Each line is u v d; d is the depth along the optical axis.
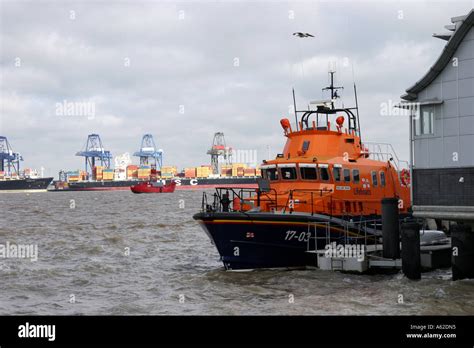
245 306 14.36
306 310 13.76
